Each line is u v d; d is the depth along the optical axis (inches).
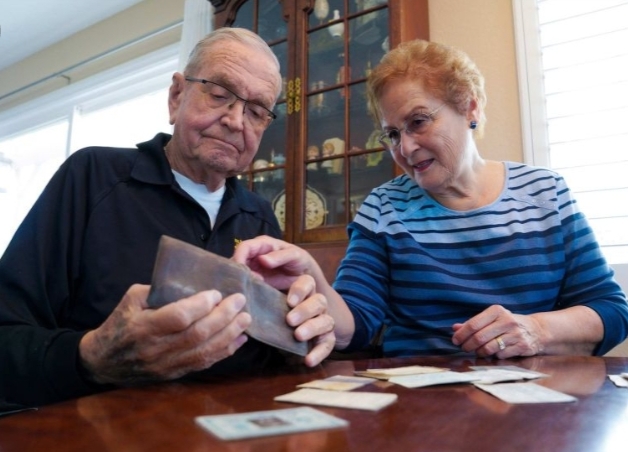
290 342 27.0
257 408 17.6
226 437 13.6
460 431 14.6
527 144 67.5
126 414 16.9
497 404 18.0
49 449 13.1
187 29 97.3
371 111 52.0
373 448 13.0
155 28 121.0
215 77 42.0
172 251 22.4
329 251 65.9
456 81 43.4
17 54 149.9
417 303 44.6
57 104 140.0
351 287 43.9
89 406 18.3
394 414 16.5
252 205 49.2
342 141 73.2
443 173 44.8
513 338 33.3
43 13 128.3
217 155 42.3
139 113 127.6
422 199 48.2
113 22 130.0
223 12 88.1
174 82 46.1
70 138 135.9
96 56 130.0
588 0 67.0
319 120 75.6
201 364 23.0
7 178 160.6
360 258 46.3
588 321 37.5
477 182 47.2
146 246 39.5
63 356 24.8
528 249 43.7
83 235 39.1
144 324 21.3
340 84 74.0
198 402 18.9
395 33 69.8
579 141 65.0
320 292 35.6
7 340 27.5
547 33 69.1
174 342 21.9
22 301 35.0
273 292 27.6
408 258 44.8
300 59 77.3
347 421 15.5
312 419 15.4
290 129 76.3
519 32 70.0
